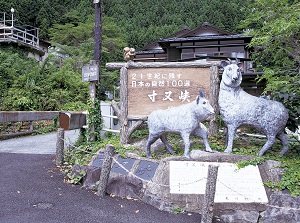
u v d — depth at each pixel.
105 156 4.57
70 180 5.00
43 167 5.71
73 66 18.73
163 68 5.80
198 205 4.07
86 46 20.77
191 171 4.41
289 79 4.73
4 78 13.92
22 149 7.29
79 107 13.62
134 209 4.09
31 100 12.53
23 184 4.76
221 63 5.16
